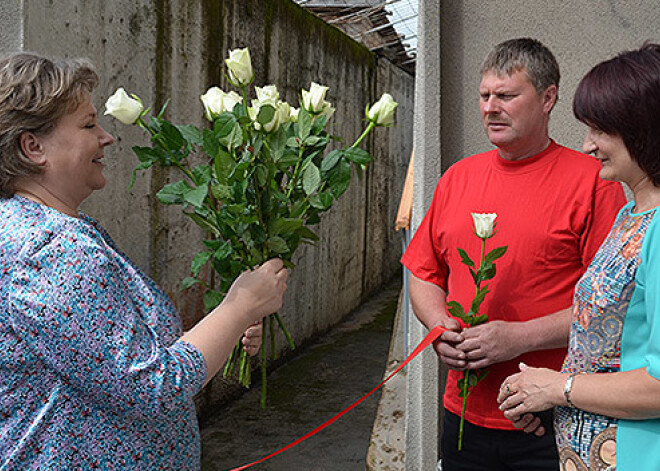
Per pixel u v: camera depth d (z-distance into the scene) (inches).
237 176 56.3
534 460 74.1
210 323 54.2
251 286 56.8
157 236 158.4
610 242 57.3
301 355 256.8
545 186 73.9
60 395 48.4
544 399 57.9
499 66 72.4
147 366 48.3
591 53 96.7
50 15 116.8
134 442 51.1
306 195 60.6
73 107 51.3
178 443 55.6
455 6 99.2
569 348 61.4
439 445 100.5
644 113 53.0
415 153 103.3
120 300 49.7
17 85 48.6
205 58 177.9
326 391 218.2
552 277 73.3
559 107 98.4
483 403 76.4
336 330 296.2
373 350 265.0
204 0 175.2
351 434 183.8
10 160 50.2
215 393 196.4
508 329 71.1
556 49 97.6
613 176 56.7
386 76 374.9
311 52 255.4
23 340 47.4
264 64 213.6
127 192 146.1
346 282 316.2
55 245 47.7
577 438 57.3
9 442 47.7
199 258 60.9
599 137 56.5
